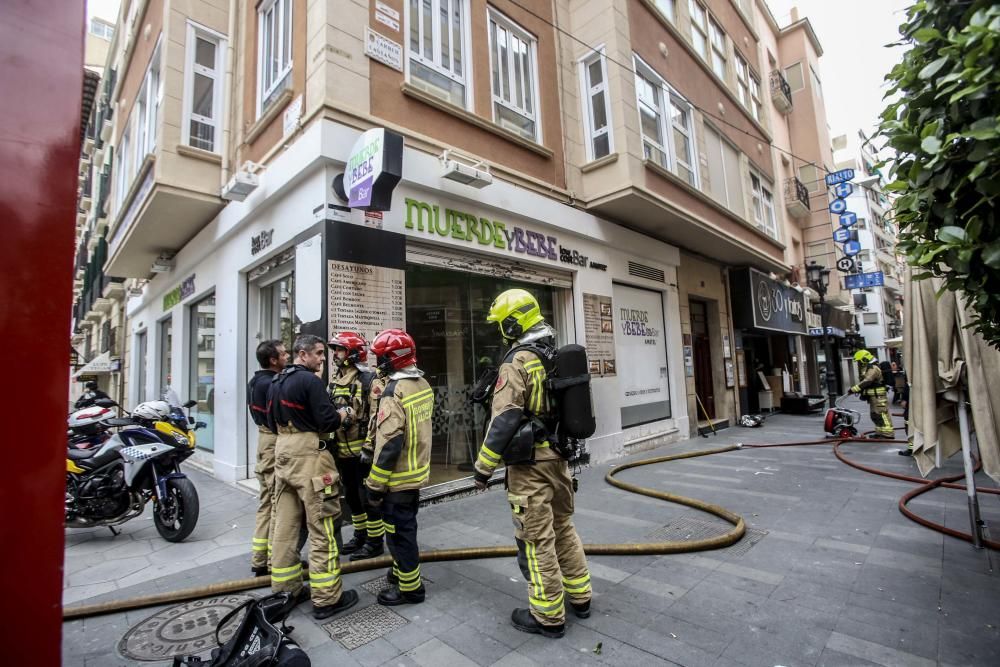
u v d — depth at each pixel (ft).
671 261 33.68
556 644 8.78
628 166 26.00
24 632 3.74
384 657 8.52
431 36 20.88
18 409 3.83
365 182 15.40
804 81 63.36
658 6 33.19
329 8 16.94
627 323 30.22
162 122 21.94
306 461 10.20
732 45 43.57
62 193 4.20
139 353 43.27
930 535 13.43
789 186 56.49
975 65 5.96
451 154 19.74
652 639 8.80
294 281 18.56
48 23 4.30
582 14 28.37
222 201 23.18
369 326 16.85
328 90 16.57
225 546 14.21
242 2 24.11
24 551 3.78
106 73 49.70
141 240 28.09
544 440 9.42
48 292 4.05
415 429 10.58
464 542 14.16
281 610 8.05
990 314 7.93
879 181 8.96
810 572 11.39
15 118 4.03
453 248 20.35
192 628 9.62
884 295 129.29
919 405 13.26
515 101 24.79
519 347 9.87
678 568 11.89
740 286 42.57
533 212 23.47
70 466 15.07
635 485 20.68
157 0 26.27
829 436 32.24
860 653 8.14
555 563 9.18
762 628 9.04
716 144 37.65
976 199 6.89
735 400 41.24
